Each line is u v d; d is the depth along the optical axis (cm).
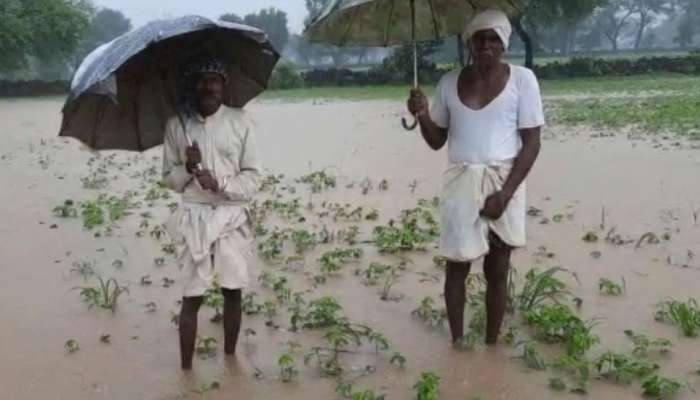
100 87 400
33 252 779
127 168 1441
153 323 568
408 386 454
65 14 5056
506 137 470
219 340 529
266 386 459
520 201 479
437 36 512
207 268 462
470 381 458
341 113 2617
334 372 471
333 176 1218
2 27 4734
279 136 1909
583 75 4531
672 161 1227
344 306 593
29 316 586
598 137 1611
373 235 811
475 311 566
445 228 478
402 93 3728
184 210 468
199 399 446
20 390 463
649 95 2975
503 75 471
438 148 507
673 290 607
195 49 464
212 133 459
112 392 458
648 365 461
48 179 1309
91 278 683
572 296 593
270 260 724
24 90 4712
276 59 462
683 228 795
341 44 516
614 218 852
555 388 443
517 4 500
